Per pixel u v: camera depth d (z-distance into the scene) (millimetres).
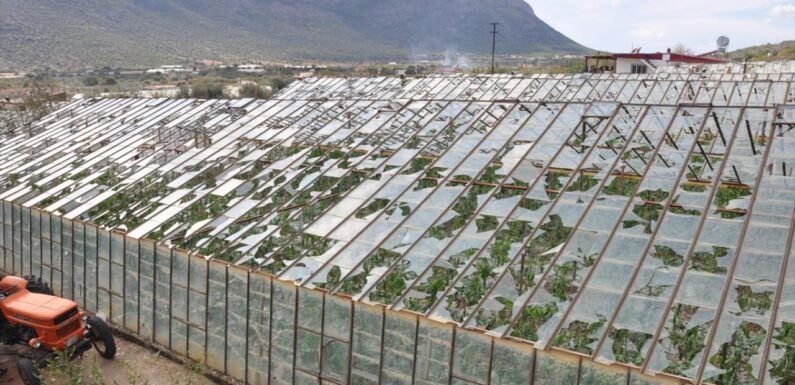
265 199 17984
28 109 50031
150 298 16641
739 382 11422
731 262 10953
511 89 43438
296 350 13508
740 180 13781
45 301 14492
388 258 14797
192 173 21453
